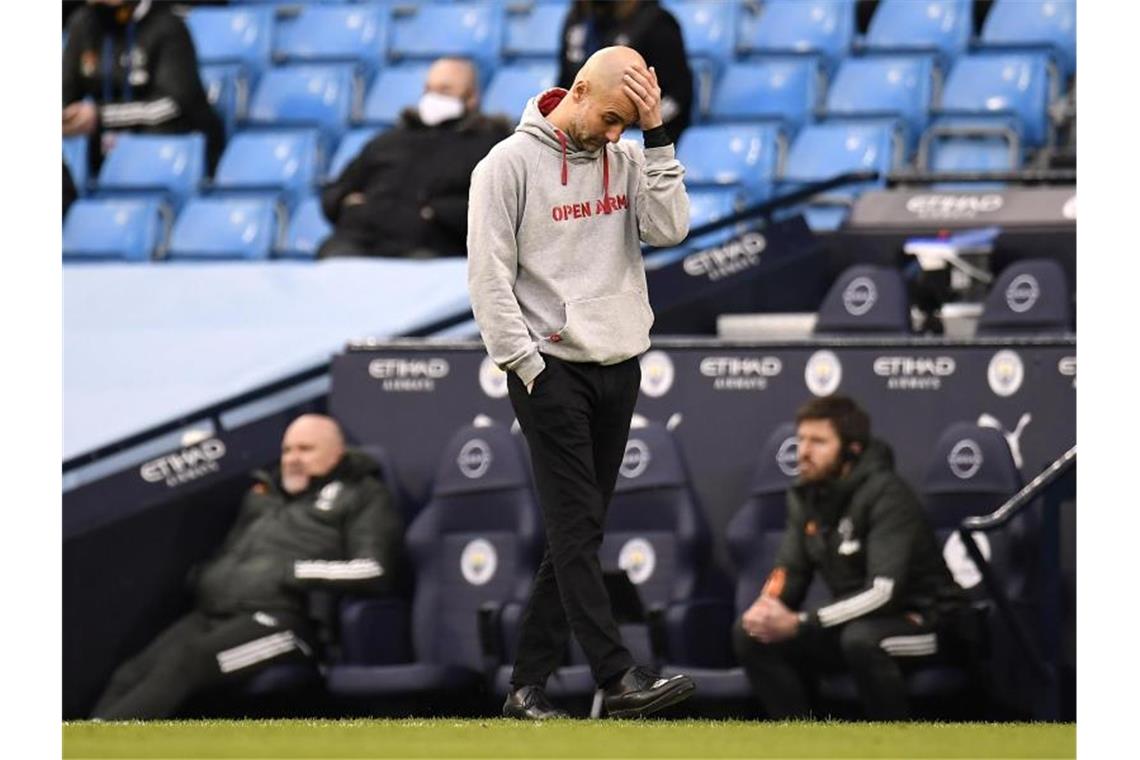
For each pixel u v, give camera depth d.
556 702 28.48
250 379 34.47
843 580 27.33
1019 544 28.39
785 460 29.50
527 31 48.47
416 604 30.55
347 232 37.47
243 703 29.98
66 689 32.31
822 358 30.20
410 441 31.81
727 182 39.75
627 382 19.00
